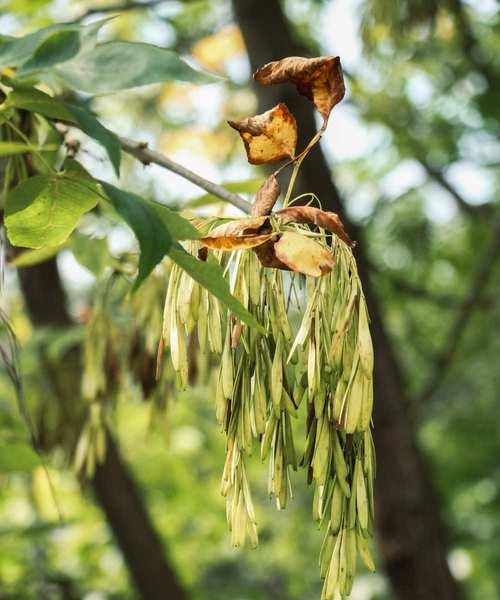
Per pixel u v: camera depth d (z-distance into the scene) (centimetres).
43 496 666
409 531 480
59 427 413
